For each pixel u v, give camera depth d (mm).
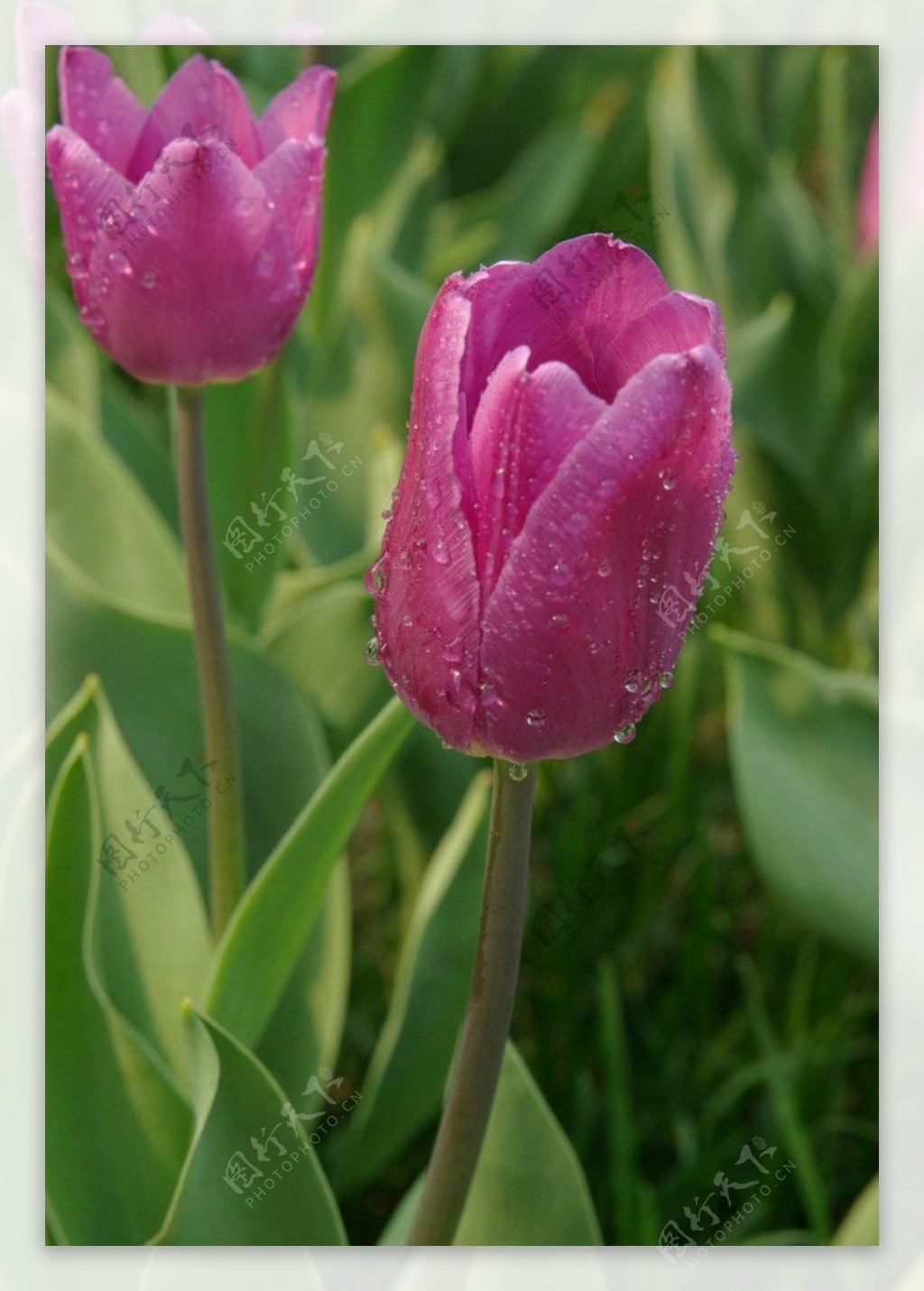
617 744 803
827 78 1058
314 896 623
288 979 683
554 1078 737
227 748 650
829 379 872
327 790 608
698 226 935
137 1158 628
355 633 724
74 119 625
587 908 745
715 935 775
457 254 975
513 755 529
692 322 522
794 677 708
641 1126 731
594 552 512
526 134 1108
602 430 508
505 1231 610
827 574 878
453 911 690
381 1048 692
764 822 705
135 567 741
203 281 604
